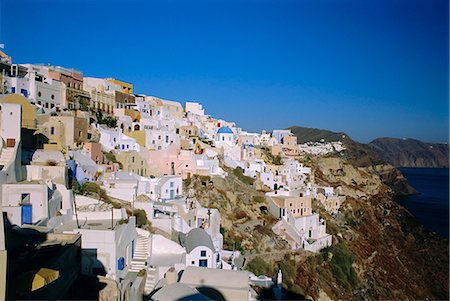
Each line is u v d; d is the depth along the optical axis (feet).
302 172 466.29
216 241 195.62
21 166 142.31
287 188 348.18
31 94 240.12
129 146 274.57
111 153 254.27
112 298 92.22
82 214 138.51
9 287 65.87
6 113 142.20
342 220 370.53
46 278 69.62
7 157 136.56
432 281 346.33
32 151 166.91
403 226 447.83
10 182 129.70
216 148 361.71
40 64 283.59
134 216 145.69
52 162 164.25
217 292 107.14
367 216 414.21
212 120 517.14
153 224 163.12
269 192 305.94
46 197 123.24
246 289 108.68
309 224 284.61
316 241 269.03
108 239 114.32
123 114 329.93
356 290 266.57
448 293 332.80
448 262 380.99
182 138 345.31
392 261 344.49
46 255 88.17
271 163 441.68
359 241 344.49
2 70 234.17
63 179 151.84
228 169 332.60
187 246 151.84
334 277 258.16
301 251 248.52
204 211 200.03
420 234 437.58
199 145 351.05
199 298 90.53
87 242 114.11
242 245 231.30
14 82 227.81
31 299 68.85
